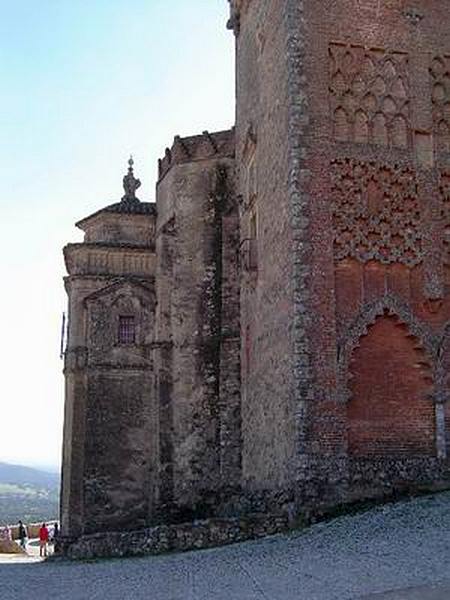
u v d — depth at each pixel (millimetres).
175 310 35750
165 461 34562
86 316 38844
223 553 21141
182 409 34594
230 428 33062
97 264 40062
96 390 37594
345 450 24250
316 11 27516
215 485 33531
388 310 25781
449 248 27016
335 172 26359
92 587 17875
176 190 37062
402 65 28031
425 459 25016
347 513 23453
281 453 25734
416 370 25766
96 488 36375
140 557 23797
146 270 40250
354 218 26172
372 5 28156
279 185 27453
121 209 41781
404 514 21797
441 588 13859
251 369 30688
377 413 25078
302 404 24188
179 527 24219
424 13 28625
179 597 15500
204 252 35844
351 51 27656
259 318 29609
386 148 27078
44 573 21766
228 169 36438
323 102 26766
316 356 24688
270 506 26031
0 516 197375
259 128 30781
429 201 27078
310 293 25078
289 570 17109
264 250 29219
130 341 38594
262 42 30844
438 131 27875
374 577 15258
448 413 25594
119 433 37125
